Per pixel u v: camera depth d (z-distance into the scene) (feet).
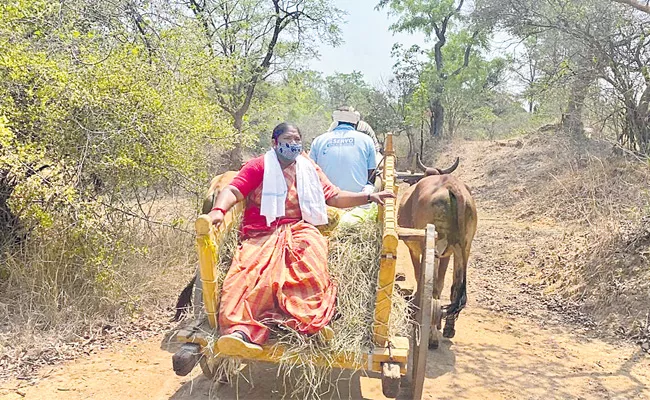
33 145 20.45
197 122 26.40
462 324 23.30
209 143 29.37
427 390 17.30
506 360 19.79
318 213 15.08
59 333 19.72
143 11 29.19
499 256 34.14
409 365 18.38
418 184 21.43
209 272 13.17
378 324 13.48
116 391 16.51
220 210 13.97
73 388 16.63
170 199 29.50
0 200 22.59
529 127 87.10
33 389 16.49
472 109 115.55
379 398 16.19
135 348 19.54
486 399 16.89
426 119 115.55
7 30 20.15
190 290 20.86
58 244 21.84
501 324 23.41
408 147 112.27
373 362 13.47
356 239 15.49
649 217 27.25
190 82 27.96
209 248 13.01
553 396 17.25
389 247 12.94
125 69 22.95
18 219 22.90
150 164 23.16
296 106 105.70
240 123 69.31
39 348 18.69
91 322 20.71
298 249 14.16
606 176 39.88
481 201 55.83
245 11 72.33
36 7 21.59
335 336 13.53
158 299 23.30
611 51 42.88
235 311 13.23
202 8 54.34
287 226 14.82
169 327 21.35
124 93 22.47
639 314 22.41
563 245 32.12
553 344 21.39
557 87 48.75
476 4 58.44
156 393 16.43
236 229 15.17
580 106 49.93
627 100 42.34
